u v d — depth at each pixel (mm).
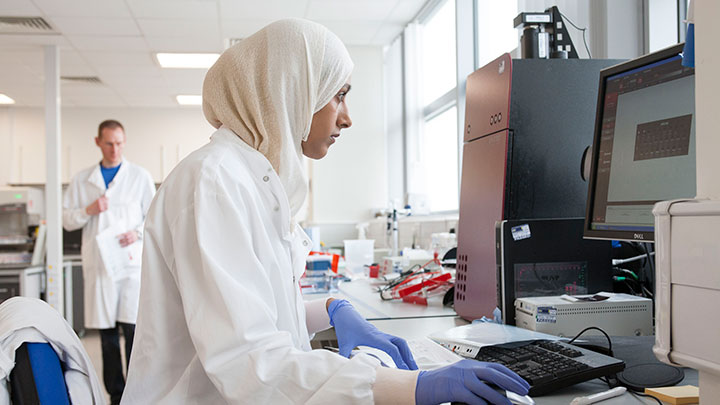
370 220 4891
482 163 1319
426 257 2592
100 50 4949
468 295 1375
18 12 4047
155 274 818
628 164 974
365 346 1002
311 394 681
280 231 897
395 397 672
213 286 719
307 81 907
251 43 920
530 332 1027
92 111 7039
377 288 2234
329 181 4895
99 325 3082
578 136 1260
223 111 922
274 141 895
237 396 682
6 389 758
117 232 3234
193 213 779
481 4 3561
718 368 492
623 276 1246
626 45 1921
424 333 1231
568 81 1255
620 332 1055
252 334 709
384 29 4648
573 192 1260
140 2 3920
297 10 4156
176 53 5082
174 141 7164
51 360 787
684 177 858
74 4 3930
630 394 732
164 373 815
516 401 672
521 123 1227
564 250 1169
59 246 4566
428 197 4105
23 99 6473
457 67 3553
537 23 1433
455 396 656
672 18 1869
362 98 4984
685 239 530
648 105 941
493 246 1247
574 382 762
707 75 534
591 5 1968
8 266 4340
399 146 4785
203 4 3986
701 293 512
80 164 6957
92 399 834
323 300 1174
